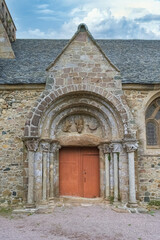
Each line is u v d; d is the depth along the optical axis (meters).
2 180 9.91
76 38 10.39
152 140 10.84
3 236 6.55
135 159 10.05
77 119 10.89
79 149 11.17
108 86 10.14
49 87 10.00
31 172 9.45
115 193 9.89
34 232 6.87
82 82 10.06
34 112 9.77
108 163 10.33
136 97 10.59
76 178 11.01
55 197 10.41
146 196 10.04
